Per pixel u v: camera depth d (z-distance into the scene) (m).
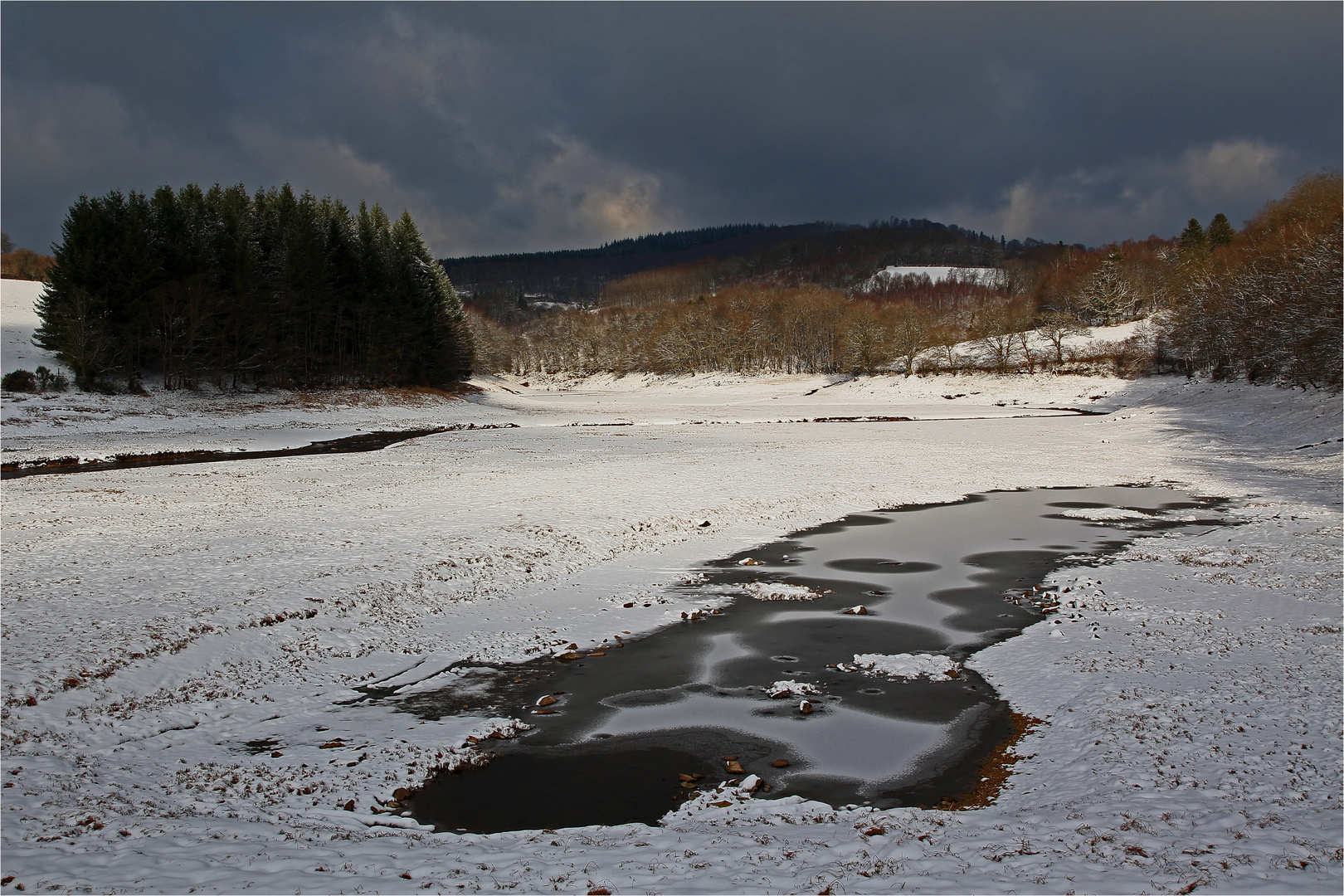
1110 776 8.35
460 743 10.01
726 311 162.50
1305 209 66.38
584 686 11.98
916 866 6.36
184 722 10.46
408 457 38.88
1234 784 7.90
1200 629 13.22
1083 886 5.82
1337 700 9.92
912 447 42.53
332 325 75.31
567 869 6.49
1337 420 38.06
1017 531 22.47
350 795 8.56
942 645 13.60
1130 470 33.44
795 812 8.00
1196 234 123.31
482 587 16.56
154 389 59.69
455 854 6.97
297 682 11.91
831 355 136.50
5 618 13.27
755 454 39.56
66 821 7.62
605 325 188.88
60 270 56.84
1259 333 54.75
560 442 46.91
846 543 21.12
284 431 53.88
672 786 8.95
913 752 9.70
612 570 18.31
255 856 6.81
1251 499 26.50
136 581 15.73
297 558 17.69
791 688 11.70
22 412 47.56
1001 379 98.75
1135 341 94.44
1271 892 5.68
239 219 75.56
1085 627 13.79
